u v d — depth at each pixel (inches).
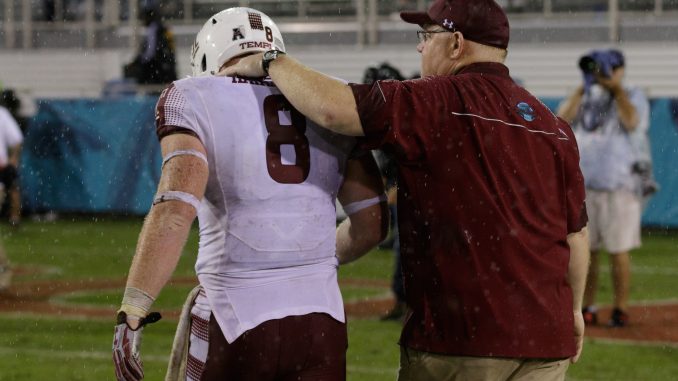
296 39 2154.3
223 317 323.9
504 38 369.1
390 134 336.2
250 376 322.3
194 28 2150.6
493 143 344.2
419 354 353.7
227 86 332.5
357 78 2071.9
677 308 1018.7
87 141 1852.9
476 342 340.8
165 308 1002.1
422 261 349.1
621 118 897.5
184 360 336.2
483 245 341.4
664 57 1942.7
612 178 896.9
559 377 356.5
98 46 2191.2
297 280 331.6
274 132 332.8
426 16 372.5
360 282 1208.2
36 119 1867.6
